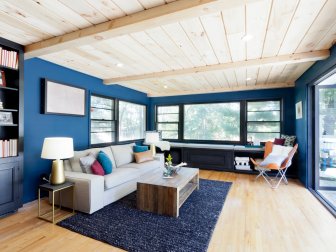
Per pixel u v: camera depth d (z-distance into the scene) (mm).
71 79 3770
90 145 4219
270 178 4559
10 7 1793
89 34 2152
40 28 2205
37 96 3189
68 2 1722
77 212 2738
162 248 1945
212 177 4676
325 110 3807
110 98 4891
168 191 2658
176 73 3775
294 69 3719
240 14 1896
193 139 6242
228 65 3322
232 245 2020
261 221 2516
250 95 5441
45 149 2529
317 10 1824
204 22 2043
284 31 2229
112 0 1693
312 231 2277
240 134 5613
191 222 2465
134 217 2596
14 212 2711
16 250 1920
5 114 2658
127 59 3191
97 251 1916
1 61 2516
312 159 3742
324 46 2645
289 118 5016
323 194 3438
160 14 1771
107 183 2926
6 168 2561
